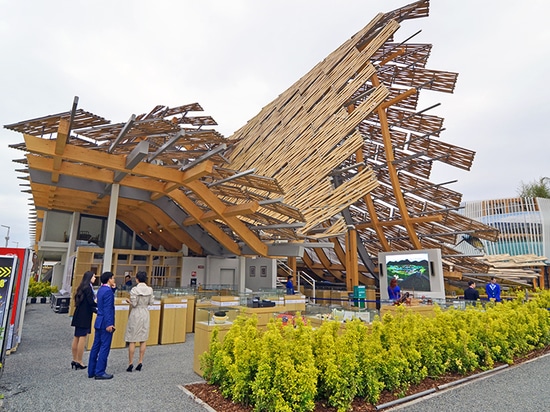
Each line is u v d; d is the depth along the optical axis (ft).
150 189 36.58
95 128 24.70
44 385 16.22
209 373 16.17
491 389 15.85
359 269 71.10
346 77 52.08
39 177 34.55
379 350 15.11
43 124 25.59
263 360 12.79
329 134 46.96
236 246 44.19
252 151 60.08
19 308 24.16
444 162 59.57
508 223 125.90
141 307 19.60
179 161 34.88
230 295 36.24
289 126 55.77
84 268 45.57
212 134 28.22
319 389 13.48
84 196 45.21
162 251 60.59
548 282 92.99
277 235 41.91
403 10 52.06
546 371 19.08
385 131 52.65
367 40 56.54
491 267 65.00
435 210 59.52
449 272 66.08
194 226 49.19
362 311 21.02
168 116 31.91
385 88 46.80
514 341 21.98
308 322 18.20
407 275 46.47
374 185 40.06
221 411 12.96
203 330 18.38
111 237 33.53
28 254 26.37
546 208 124.36
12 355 22.26
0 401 13.69
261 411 12.45
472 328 20.08
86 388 15.80
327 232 40.98
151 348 25.64
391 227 65.46
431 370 16.98
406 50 55.93
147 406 13.60
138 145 27.22
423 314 29.55
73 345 19.33
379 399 14.10
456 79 55.47
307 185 44.09
